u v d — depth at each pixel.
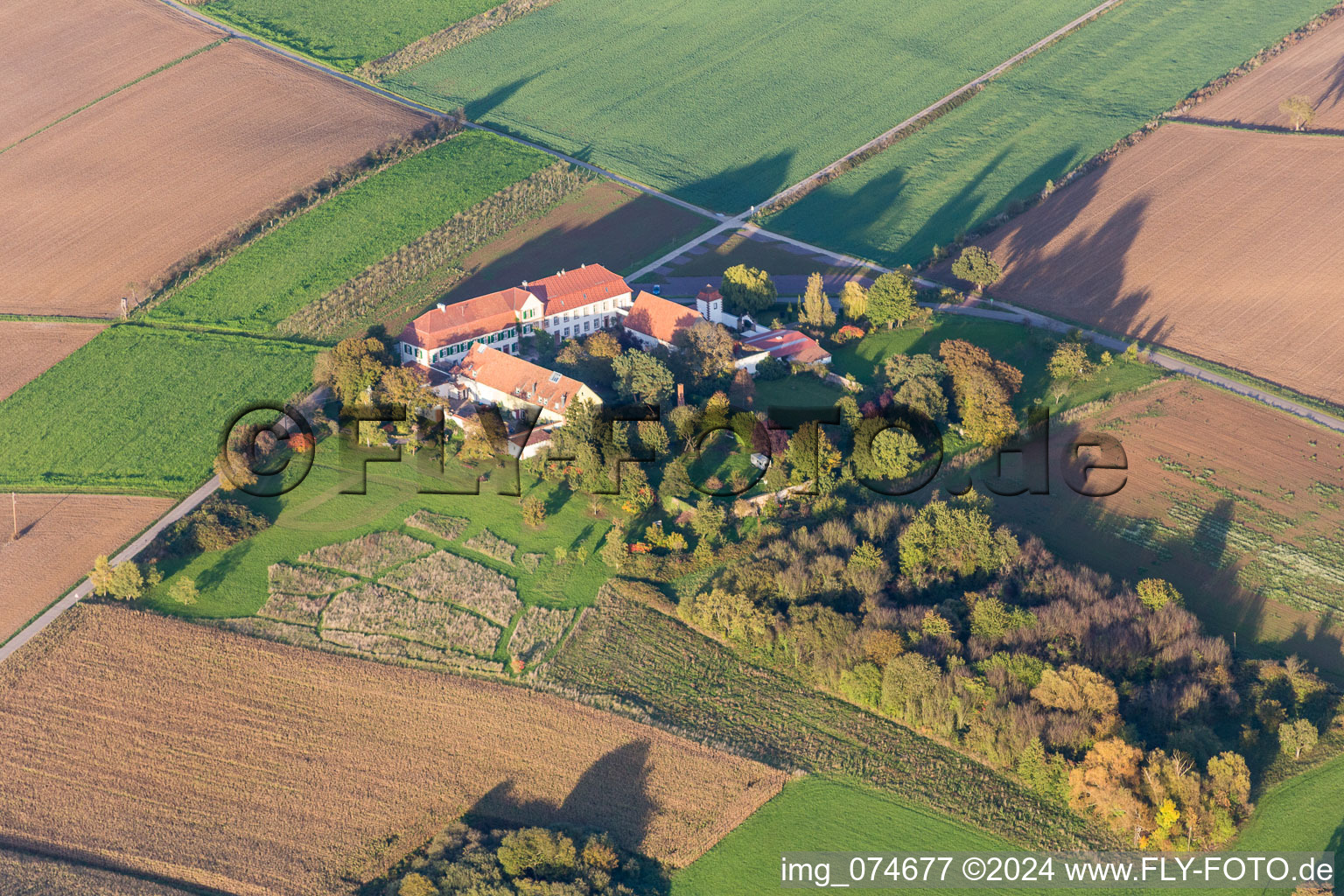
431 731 152.88
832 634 159.25
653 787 146.25
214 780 147.38
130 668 160.12
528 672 160.25
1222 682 154.12
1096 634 159.62
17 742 150.88
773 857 138.62
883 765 148.88
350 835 141.75
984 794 145.12
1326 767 146.62
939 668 152.00
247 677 159.25
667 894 135.38
